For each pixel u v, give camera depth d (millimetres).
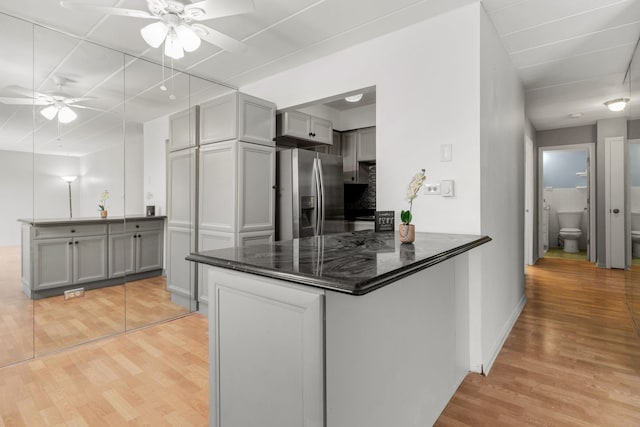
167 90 3467
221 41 2045
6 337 2246
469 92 2166
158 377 2068
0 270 2248
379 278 957
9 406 1764
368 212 4750
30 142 2459
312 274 970
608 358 2320
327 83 2922
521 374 2121
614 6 2158
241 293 1229
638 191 2922
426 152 2342
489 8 2188
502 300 2686
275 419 1118
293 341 1061
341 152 4773
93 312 2705
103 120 2920
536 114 4863
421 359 1566
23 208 2393
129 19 2283
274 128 3381
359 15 2297
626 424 1621
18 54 2416
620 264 5078
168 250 3232
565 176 7270
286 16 2311
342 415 1064
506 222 2826
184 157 3371
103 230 2814
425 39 2352
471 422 1655
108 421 1647
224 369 1296
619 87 3723
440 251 1438
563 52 2834
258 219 3207
